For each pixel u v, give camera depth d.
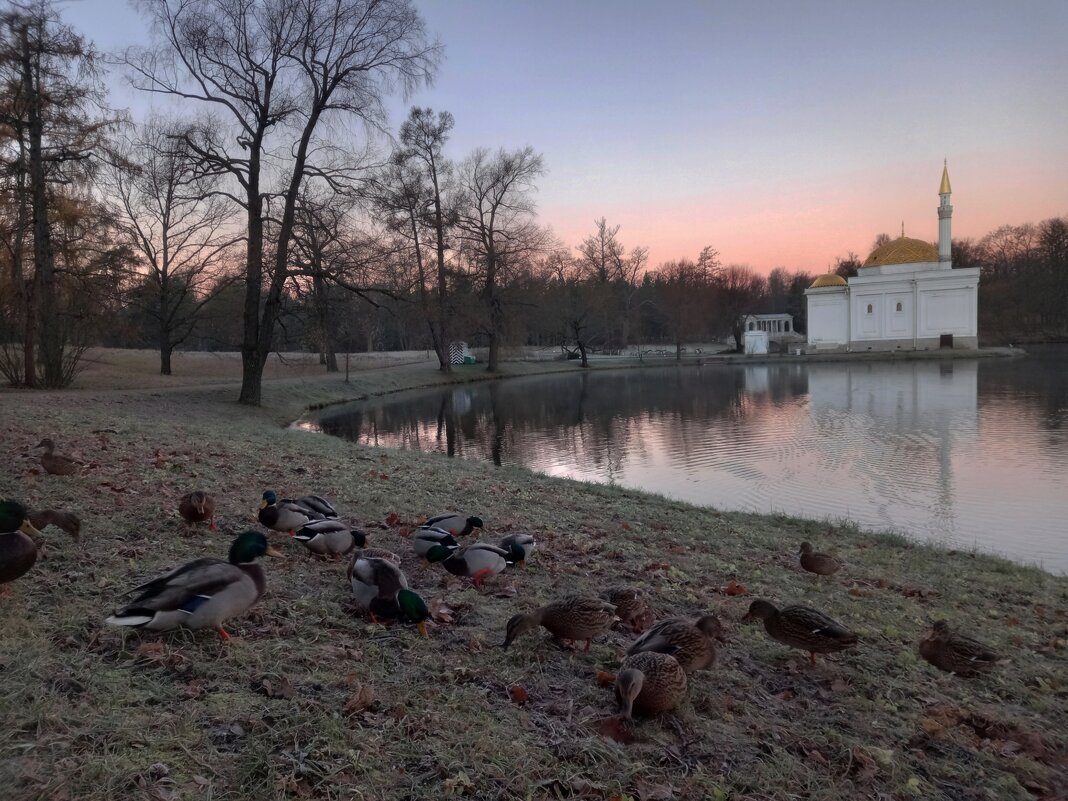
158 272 39.19
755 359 87.31
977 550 12.55
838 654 5.99
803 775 4.04
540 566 7.67
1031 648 6.94
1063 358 73.19
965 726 4.94
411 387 53.00
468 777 3.59
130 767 3.30
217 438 15.20
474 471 15.07
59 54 23.50
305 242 24.95
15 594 5.16
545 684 4.79
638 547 9.23
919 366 69.81
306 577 6.35
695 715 4.56
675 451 24.52
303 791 3.34
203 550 6.74
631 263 104.62
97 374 34.97
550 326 79.62
